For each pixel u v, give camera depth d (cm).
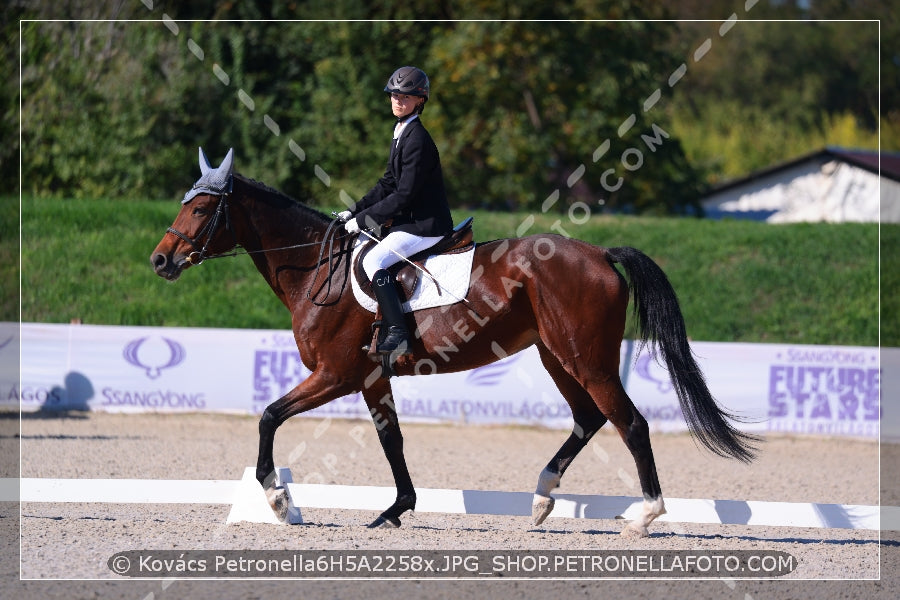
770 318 1778
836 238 1975
